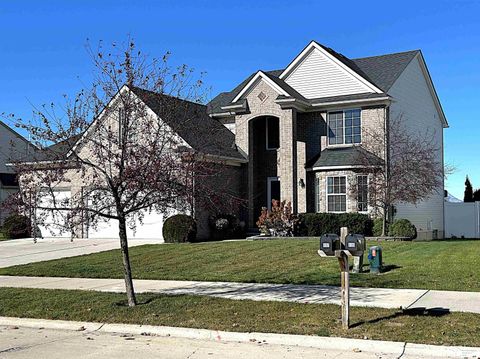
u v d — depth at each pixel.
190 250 19.94
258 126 29.25
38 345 8.90
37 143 11.02
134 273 15.86
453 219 34.25
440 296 11.29
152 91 11.36
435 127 33.31
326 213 25.06
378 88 26.09
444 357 7.68
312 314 10.00
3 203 11.12
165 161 10.90
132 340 9.16
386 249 18.94
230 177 27.22
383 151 24.80
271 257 17.77
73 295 12.54
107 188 11.28
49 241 26.06
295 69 28.77
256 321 9.67
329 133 27.34
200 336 9.24
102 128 11.20
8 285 14.53
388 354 7.92
